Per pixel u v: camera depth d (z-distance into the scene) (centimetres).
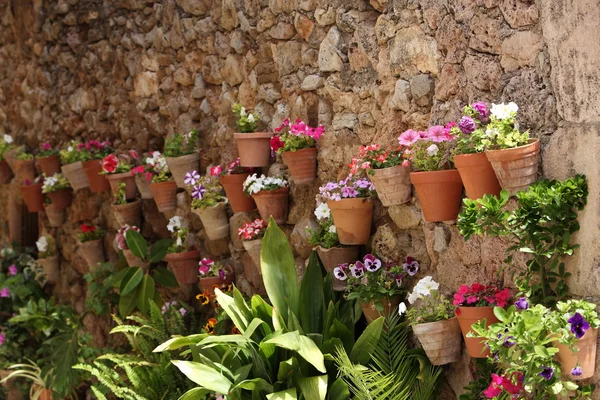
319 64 404
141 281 510
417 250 357
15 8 683
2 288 645
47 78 658
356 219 371
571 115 277
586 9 268
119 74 573
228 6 466
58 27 632
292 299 371
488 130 288
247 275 468
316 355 327
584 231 273
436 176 320
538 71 291
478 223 292
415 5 344
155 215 554
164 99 533
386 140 367
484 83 314
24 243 720
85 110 616
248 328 336
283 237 378
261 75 450
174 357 447
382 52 366
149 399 426
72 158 601
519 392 274
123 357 457
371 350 342
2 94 728
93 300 554
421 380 334
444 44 332
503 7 303
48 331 589
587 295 273
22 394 622
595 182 269
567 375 272
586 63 269
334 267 387
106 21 582
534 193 272
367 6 380
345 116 393
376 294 354
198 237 509
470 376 327
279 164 443
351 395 348
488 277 317
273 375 358
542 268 284
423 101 345
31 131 691
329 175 405
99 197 611
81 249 598
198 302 512
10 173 725
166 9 520
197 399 345
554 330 258
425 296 332
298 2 415
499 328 266
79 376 546
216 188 477
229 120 479
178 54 516
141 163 553
